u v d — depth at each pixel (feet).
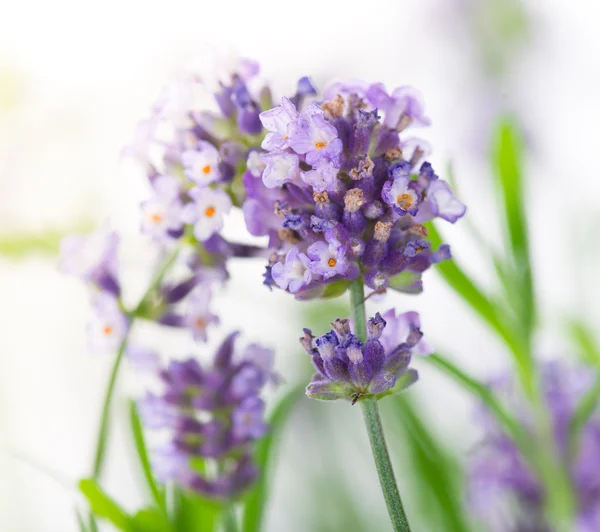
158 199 0.75
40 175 0.96
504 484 0.92
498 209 0.89
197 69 0.77
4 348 1.14
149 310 0.79
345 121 0.68
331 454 1.13
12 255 0.87
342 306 1.02
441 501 0.88
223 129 0.76
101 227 0.80
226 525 0.80
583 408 0.90
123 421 0.92
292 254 0.66
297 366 1.05
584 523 0.89
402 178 0.66
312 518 1.14
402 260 0.67
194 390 0.78
